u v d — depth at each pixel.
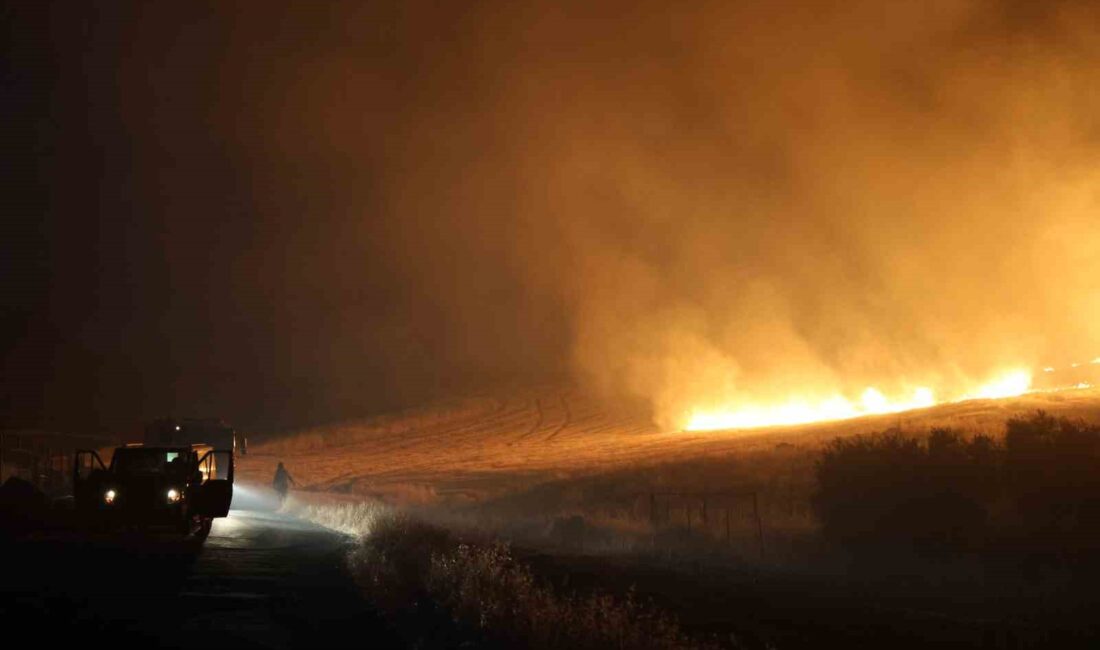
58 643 9.80
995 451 23.88
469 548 19.17
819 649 12.14
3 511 23.73
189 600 13.05
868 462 24.02
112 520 23.34
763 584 17.73
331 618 11.95
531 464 65.81
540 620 11.04
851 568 19.78
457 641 10.66
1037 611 14.99
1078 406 53.84
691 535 25.59
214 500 24.27
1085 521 21.03
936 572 18.88
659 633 11.29
